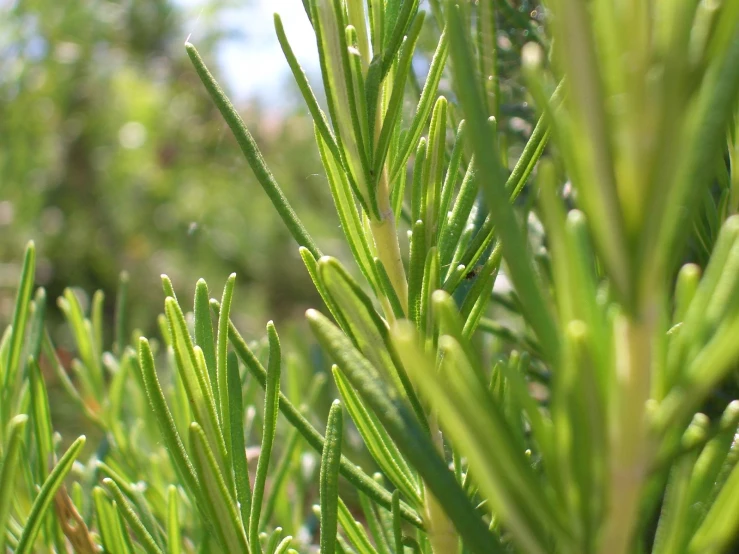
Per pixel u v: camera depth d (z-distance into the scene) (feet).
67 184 2.66
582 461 0.26
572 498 0.26
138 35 2.61
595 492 0.26
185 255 2.52
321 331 0.30
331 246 2.22
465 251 0.40
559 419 0.26
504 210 0.25
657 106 0.24
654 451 0.26
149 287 2.49
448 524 0.39
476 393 0.26
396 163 0.41
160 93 2.62
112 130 2.68
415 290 0.39
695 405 0.26
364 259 0.41
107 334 2.35
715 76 0.25
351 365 0.30
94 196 2.67
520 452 0.26
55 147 2.66
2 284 2.37
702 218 0.48
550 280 0.46
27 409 0.52
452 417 0.25
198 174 2.58
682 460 0.30
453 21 0.25
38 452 0.50
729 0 0.23
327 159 0.40
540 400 0.58
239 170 2.49
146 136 2.62
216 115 2.51
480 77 0.49
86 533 0.48
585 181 0.24
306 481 0.68
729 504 0.27
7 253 2.53
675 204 0.25
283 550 0.39
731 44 0.24
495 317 0.76
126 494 0.50
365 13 0.42
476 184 0.40
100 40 2.61
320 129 0.39
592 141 0.24
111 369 0.75
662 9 0.24
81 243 2.59
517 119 0.62
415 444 0.29
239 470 0.40
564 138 0.24
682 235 0.26
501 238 0.25
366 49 0.42
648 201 0.24
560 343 0.26
